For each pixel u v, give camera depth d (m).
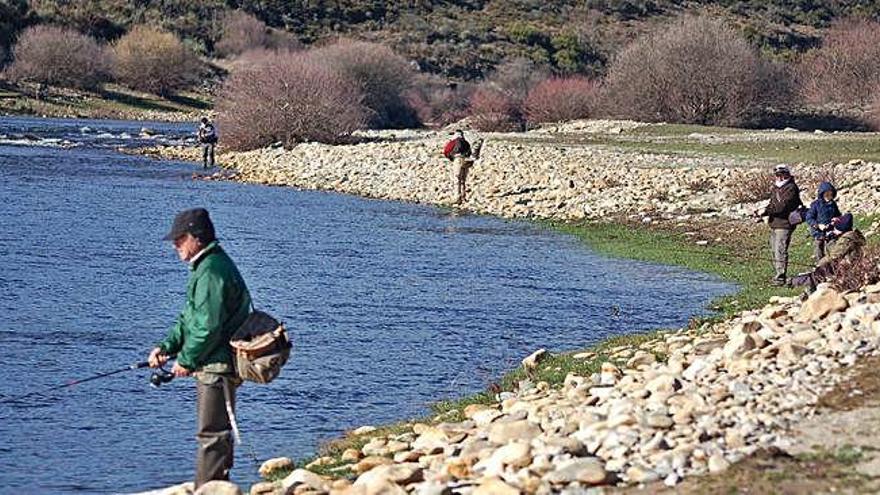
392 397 18.28
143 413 17.27
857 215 36.31
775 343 15.95
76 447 15.66
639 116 96.50
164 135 88.00
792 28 196.50
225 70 144.25
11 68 121.69
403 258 33.31
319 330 23.05
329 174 58.06
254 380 11.65
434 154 61.28
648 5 198.88
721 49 95.00
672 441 11.98
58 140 77.94
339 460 14.24
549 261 33.31
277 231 38.62
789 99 101.19
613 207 44.22
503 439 13.16
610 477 10.98
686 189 46.22
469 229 40.72
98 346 21.39
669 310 25.62
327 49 109.75
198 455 12.12
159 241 35.09
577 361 19.31
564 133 80.12
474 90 122.88
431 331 23.16
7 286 26.77
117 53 130.12
